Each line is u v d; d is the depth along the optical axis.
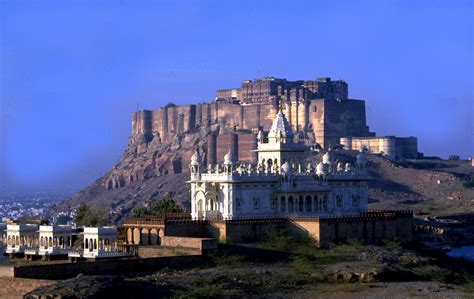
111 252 199.12
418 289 174.50
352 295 168.88
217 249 198.50
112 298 156.75
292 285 176.25
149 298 158.62
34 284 168.50
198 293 162.50
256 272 183.62
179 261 189.38
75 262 183.38
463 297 166.50
